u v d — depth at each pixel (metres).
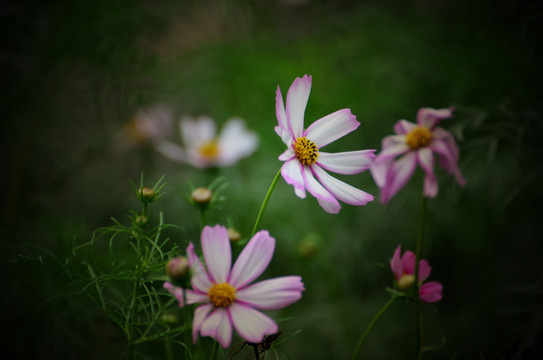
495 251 0.66
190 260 0.31
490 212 0.65
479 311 0.64
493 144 0.56
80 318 0.47
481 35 0.72
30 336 0.49
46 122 0.71
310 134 0.35
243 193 0.77
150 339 0.34
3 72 0.63
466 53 0.73
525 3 0.57
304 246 0.66
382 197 0.40
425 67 0.78
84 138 0.74
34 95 0.65
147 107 0.74
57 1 0.63
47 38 0.64
